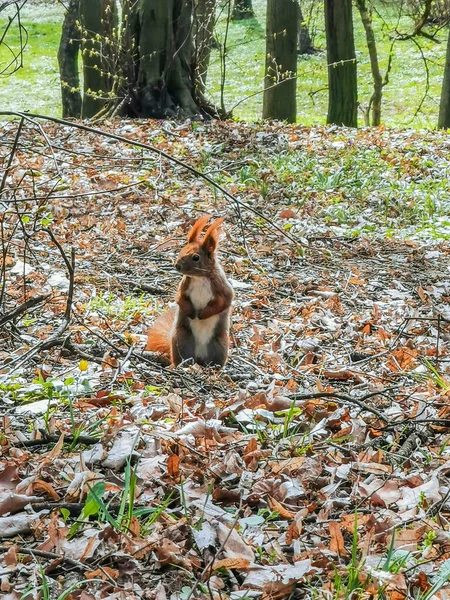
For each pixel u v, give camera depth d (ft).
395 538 6.59
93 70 20.92
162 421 7.56
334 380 8.55
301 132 18.12
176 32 19.02
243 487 6.95
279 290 10.64
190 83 19.35
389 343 9.34
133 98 18.99
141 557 6.42
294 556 6.48
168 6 18.65
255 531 6.64
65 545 6.48
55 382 8.13
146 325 9.55
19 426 7.56
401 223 13.08
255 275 10.89
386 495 6.93
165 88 18.99
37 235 11.29
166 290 10.39
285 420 7.59
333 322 9.80
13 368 8.29
